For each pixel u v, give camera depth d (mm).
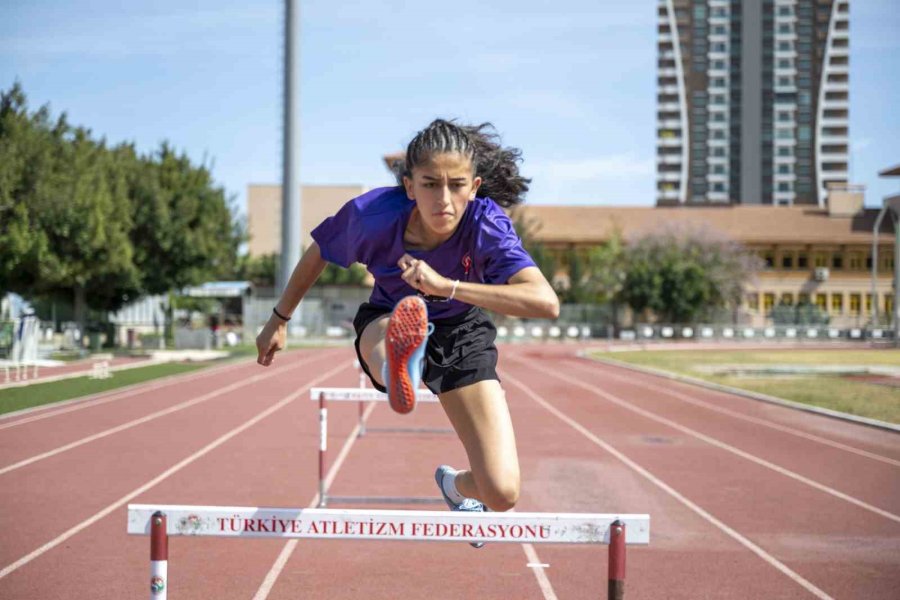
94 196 27031
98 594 5219
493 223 2918
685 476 9523
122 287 34094
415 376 2531
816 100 108062
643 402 17875
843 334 53406
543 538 2510
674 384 22516
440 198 2773
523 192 3406
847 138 107875
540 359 34344
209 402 17172
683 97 108750
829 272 69688
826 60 107688
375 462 10242
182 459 10352
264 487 8672
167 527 2557
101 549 6246
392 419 14742
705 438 12609
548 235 69625
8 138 24438
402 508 7781
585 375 25672
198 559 6008
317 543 6461
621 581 2479
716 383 21906
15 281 27125
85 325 35375
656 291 53500
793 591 5461
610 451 11305
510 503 2850
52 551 6191
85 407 16000
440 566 5918
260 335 3412
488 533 2514
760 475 9648
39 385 19406
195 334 36375
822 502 8219
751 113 108312
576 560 6109
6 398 16516
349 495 8297
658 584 5570
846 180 107750
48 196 24938
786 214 72500
